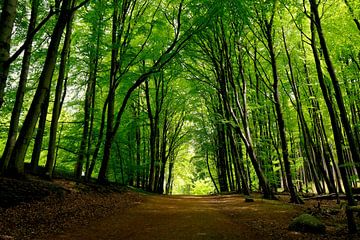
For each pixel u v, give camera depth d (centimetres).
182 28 1773
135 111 3102
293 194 1630
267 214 1155
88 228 851
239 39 1919
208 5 1435
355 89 2053
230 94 2245
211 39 1852
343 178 935
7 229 737
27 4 1367
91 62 1948
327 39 1666
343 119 1040
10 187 1009
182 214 1170
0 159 1197
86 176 1978
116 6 1616
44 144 2206
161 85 3188
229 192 3073
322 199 1916
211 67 2247
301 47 2066
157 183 3225
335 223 1005
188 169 5756
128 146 2894
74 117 2558
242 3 1405
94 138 2259
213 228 883
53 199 1139
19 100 1190
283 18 1677
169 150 3659
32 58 1736
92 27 1681
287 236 791
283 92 2506
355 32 1538
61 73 1466
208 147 3544
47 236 725
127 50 1888
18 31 1463
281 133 1702
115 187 1894
